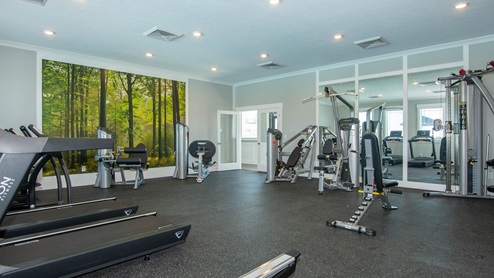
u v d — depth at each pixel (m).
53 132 5.54
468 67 4.97
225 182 6.32
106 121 6.25
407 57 5.64
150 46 5.31
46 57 5.46
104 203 3.49
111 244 2.10
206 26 4.35
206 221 3.44
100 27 4.38
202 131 8.11
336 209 3.98
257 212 3.83
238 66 6.82
